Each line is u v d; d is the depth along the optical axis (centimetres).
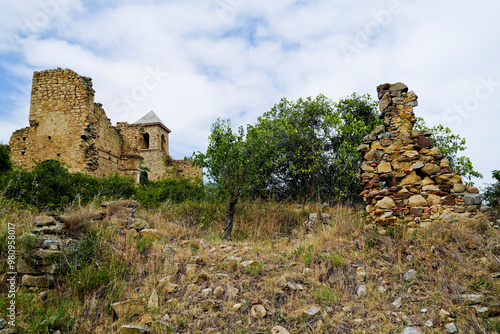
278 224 941
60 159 1992
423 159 727
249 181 1127
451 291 456
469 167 1220
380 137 767
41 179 1039
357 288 485
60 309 400
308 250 612
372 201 733
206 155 987
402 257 557
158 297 454
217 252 630
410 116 765
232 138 980
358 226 738
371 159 760
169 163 3512
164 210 1028
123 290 462
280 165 1373
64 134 2020
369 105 1395
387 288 483
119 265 521
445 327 390
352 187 1227
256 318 415
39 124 2059
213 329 391
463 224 618
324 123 1301
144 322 396
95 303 423
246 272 532
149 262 550
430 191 700
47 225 583
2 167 1441
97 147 2177
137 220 752
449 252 536
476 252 532
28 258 463
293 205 1170
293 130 1250
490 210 672
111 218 730
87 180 1333
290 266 558
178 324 398
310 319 410
